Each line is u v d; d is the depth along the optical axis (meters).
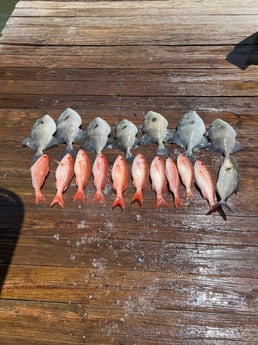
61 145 1.91
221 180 1.68
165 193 1.72
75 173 1.75
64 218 1.67
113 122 2.01
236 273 1.48
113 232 1.62
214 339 1.34
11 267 1.54
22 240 1.62
